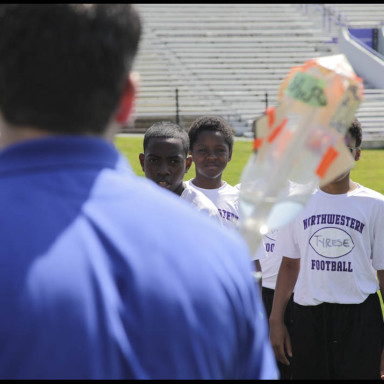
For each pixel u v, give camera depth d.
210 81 41.00
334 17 46.38
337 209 6.38
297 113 2.39
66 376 1.67
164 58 42.62
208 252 1.86
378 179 25.84
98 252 1.75
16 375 1.66
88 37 1.81
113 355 1.71
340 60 2.40
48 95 1.81
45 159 1.83
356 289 6.36
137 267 1.77
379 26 47.34
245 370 1.96
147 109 37.84
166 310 1.76
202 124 7.42
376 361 6.34
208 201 6.21
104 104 1.86
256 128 2.45
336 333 6.39
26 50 1.80
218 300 1.82
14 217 1.74
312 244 6.42
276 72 42.34
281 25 46.16
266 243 7.56
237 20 46.09
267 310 7.60
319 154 2.39
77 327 1.68
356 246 6.37
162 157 6.25
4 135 1.89
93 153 1.87
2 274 1.68
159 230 1.83
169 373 1.75
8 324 1.66
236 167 26.22
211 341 1.80
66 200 1.79
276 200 2.41
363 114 36.72
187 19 45.78
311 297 6.43
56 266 1.69
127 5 1.92
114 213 1.82
